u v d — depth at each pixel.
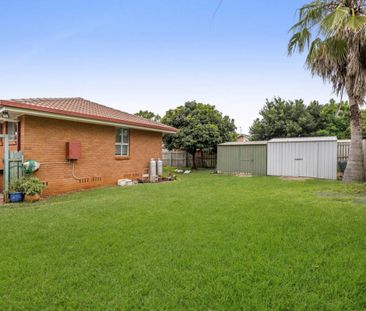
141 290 2.45
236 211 5.48
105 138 10.69
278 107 25.98
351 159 10.28
